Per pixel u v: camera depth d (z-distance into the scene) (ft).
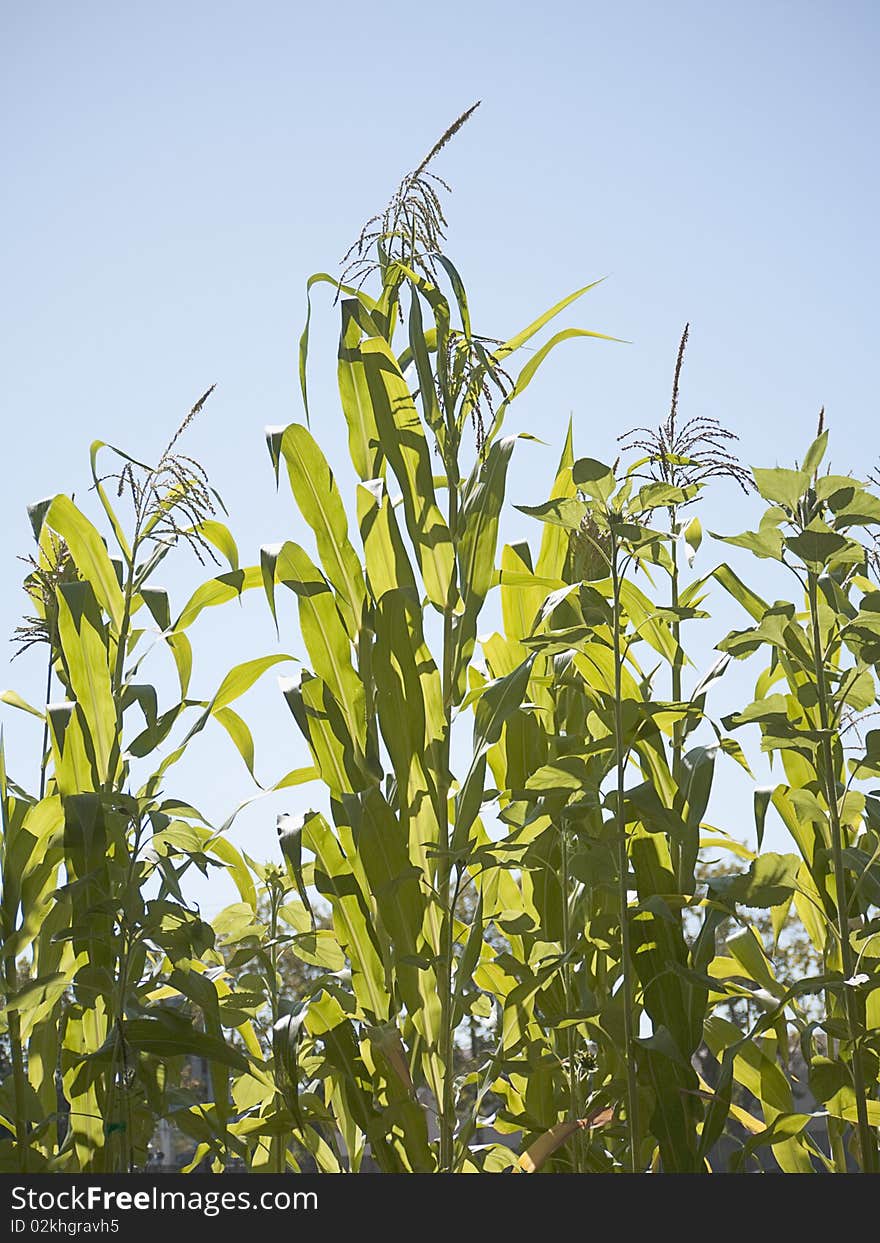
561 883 6.66
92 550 7.25
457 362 7.03
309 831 6.49
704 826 6.53
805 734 5.51
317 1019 6.36
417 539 6.82
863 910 6.23
